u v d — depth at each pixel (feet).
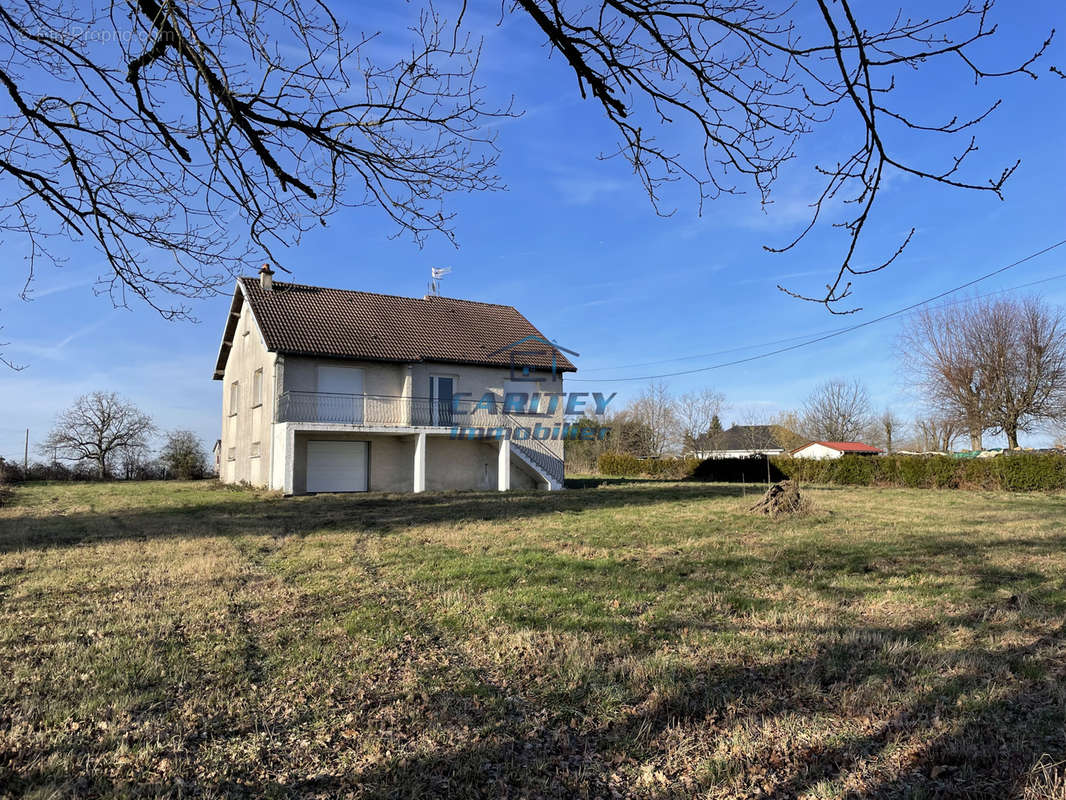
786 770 10.64
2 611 19.17
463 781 10.26
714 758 10.84
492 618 18.40
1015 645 16.01
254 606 19.97
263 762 10.71
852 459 90.48
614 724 12.10
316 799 9.69
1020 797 9.60
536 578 23.97
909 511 50.42
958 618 18.48
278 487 64.08
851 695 12.95
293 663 14.94
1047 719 12.03
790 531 38.11
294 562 27.27
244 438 77.36
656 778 10.43
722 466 103.24
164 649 15.78
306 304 74.13
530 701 13.04
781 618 18.57
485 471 76.48
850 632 16.93
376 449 71.00
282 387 65.57
